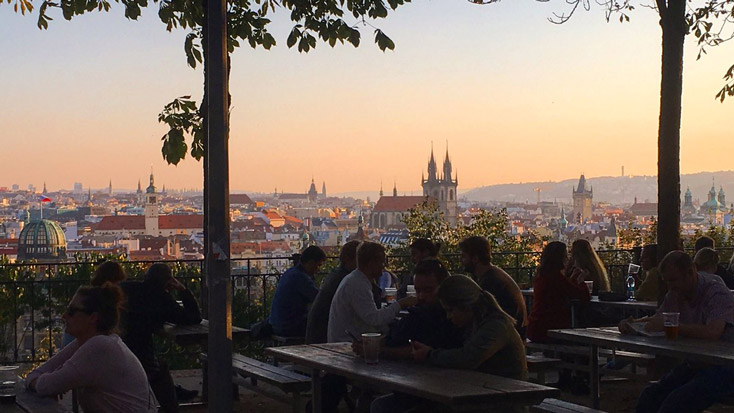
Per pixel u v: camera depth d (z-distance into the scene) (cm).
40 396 448
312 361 506
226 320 482
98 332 466
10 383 445
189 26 827
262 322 854
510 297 700
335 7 810
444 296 473
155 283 673
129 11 823
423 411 487
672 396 533
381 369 471
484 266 718
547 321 790
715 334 545
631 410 723
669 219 700
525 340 819
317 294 809
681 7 691
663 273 572
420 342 501
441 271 514
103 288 472
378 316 634
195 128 778
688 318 572
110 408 452
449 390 405
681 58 698
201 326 703
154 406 475
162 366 675
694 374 558
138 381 463
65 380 445
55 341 1283
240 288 1201
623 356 714
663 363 674
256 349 1115
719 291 557
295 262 918
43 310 1285
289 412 748
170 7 818
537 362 678
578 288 796
